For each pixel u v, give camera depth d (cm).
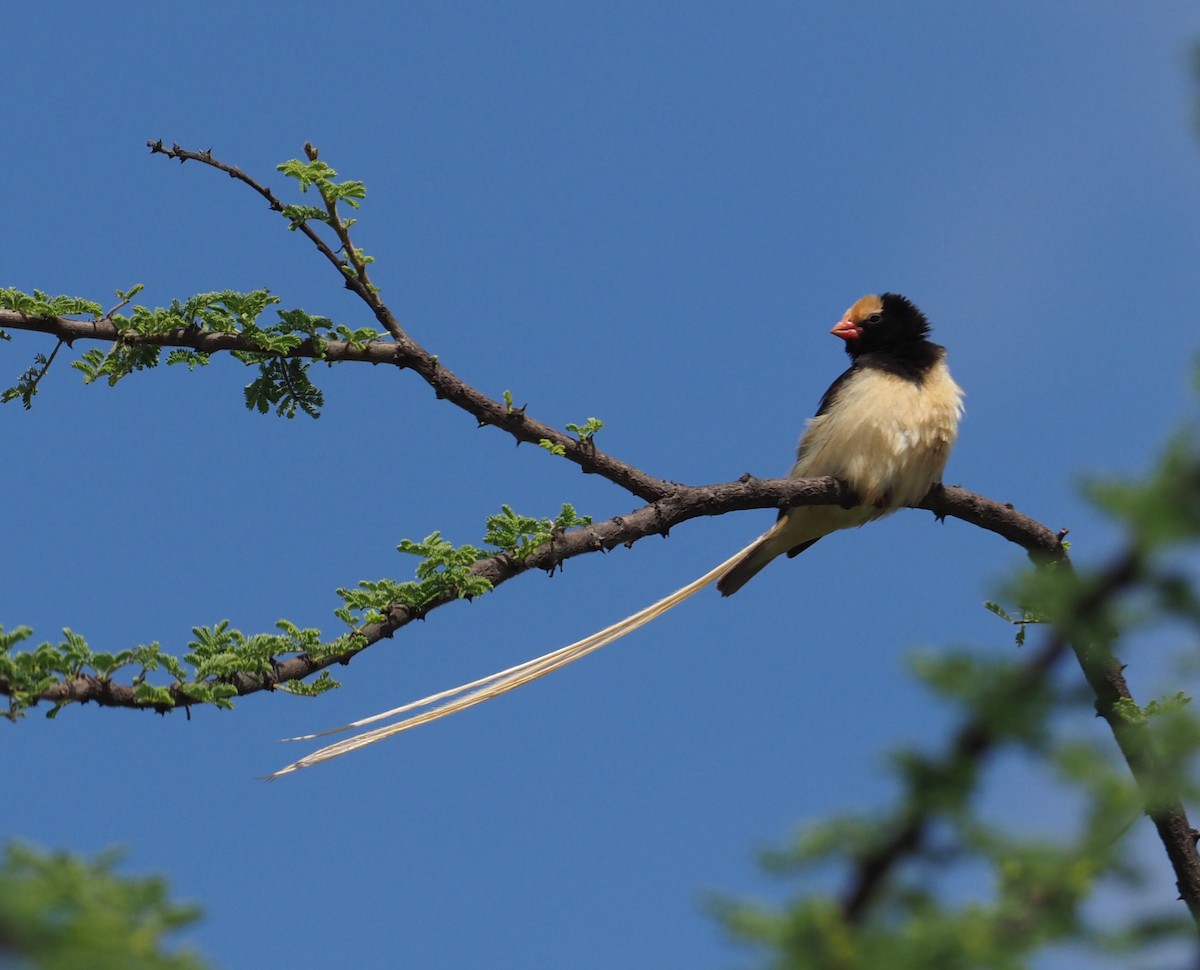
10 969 315
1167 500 310
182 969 323
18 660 813
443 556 1027
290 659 963
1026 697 335
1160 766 369
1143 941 370
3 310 1157
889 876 344
